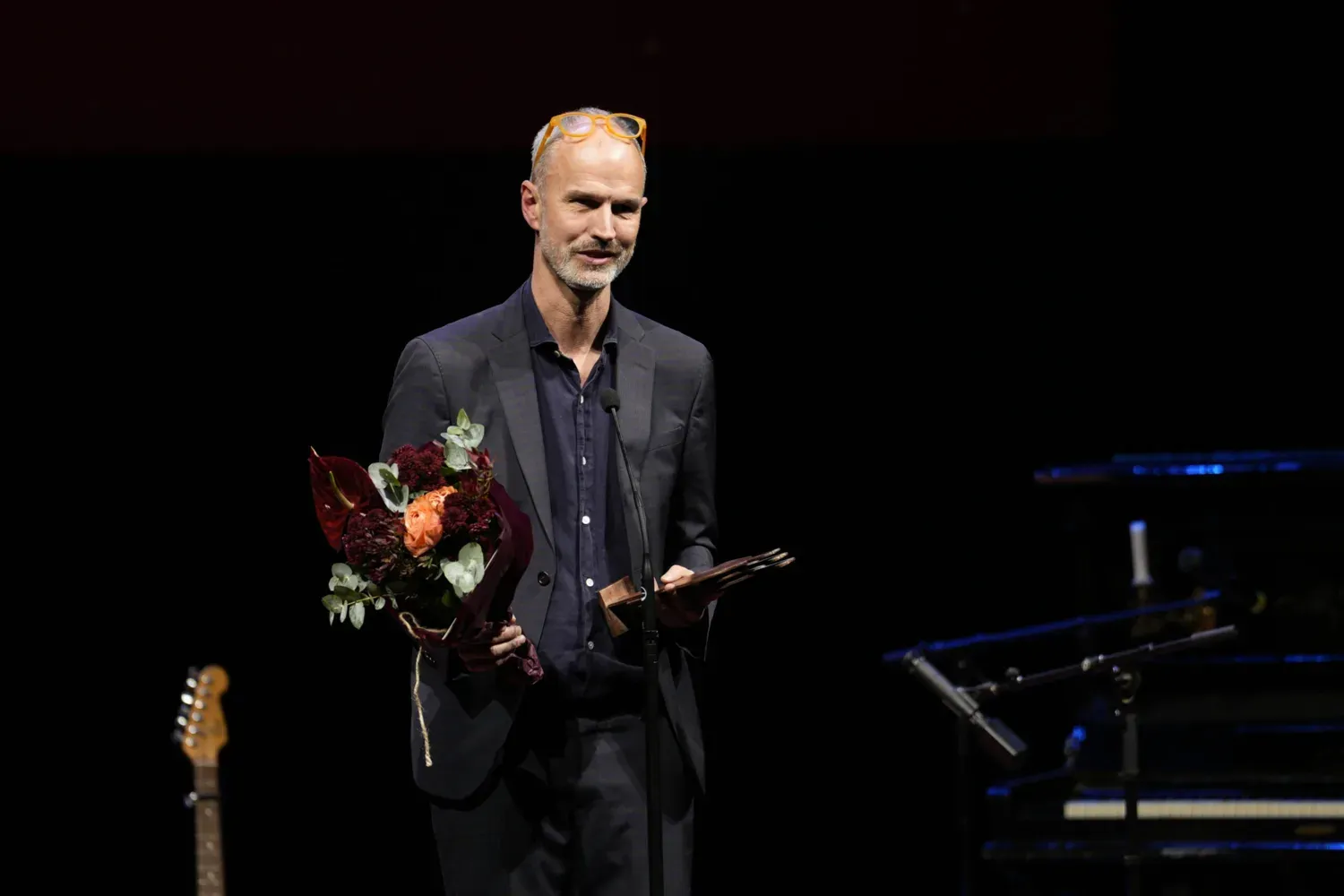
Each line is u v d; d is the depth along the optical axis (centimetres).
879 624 1766
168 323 1719
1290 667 1205
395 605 736
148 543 1745
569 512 793
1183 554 1226
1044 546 1738
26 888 1736
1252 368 1681
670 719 796
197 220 1702
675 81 1532
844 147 1631
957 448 1742
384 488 730
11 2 1491
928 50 1538
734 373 1741
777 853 1778
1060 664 1311
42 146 1506
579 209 781
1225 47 1584
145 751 1747
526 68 1525
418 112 1523
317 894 1744
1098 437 1719
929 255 1714
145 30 1504
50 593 1745
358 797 1748
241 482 1742
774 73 1536
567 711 784
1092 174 1667
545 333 805
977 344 1727
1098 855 1188
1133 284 1686
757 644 1783
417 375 793
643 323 838
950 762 1762
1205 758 1206
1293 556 1211
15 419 1725
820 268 1723
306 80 1517
